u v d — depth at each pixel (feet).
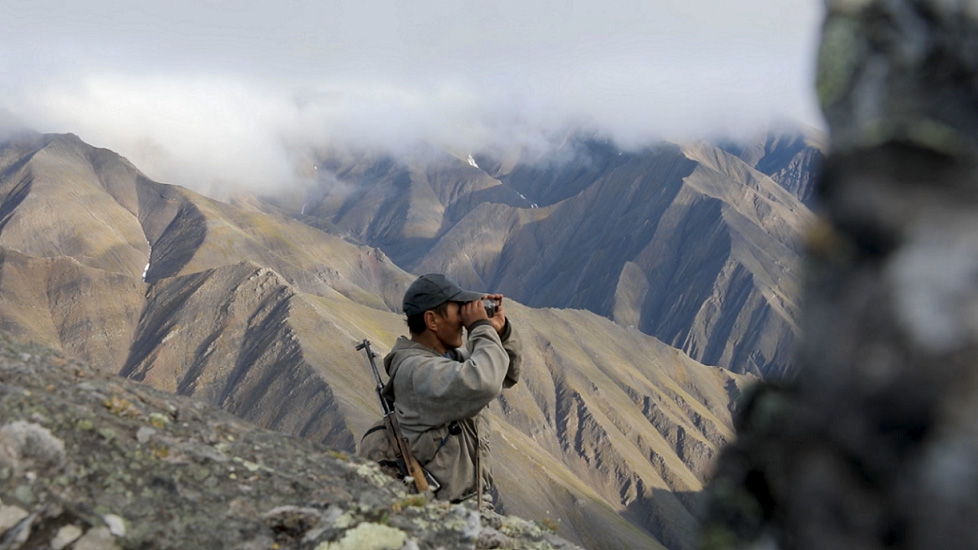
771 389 4.00
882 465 3.19
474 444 21.02
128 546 12.94
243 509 14.75
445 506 17.01
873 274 3.42
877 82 3.78
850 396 3.36
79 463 14.19
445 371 19.84
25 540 12.53
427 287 21.65
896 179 3.47
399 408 20.94
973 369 3.04
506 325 22.12
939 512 2.97
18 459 13.67
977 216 3.29
